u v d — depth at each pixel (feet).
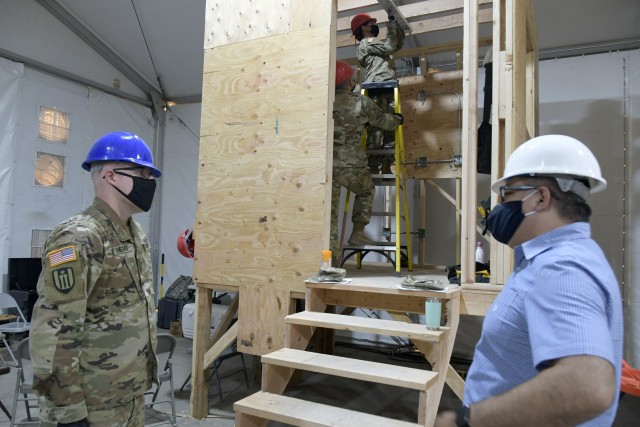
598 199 15.15
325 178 10.12
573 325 2.77
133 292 5.75
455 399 13.04
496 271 8.86
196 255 11.63
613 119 15.12
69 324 4.84
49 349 4.72
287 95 10.71
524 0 10.16
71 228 5.16
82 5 19.65
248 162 11.07
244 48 11.36
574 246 3.31
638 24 14.52
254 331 10.67
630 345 14.34
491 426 2.89
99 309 5.35
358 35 13.78
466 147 9.17
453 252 17.33
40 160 19.35
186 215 23.77
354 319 8.70
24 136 18.72
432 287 8.29
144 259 6.17
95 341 5.28
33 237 19.06
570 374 2.61
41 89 19.34
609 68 15.30
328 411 7.30
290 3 10.85
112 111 22.34
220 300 19.95
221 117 11.54
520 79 9.52
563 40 15.67
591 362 2.60
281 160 10.66
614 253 14.82
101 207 5.67
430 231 17.74
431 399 7.13
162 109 24.64
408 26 13.69
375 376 7.17
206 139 11.71
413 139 15.70
